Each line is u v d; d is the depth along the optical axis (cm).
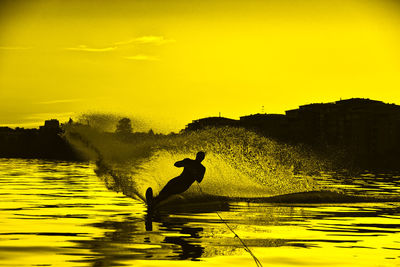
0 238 925
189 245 877
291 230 1039
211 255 807
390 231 1044
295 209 1383
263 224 1109
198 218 1188
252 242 909
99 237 940
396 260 791
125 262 760
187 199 1516
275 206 1441
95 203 1475
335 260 788
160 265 745
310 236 977
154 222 1122
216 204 1456
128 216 1212
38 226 1055
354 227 1089
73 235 958
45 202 1484
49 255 798
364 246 892
